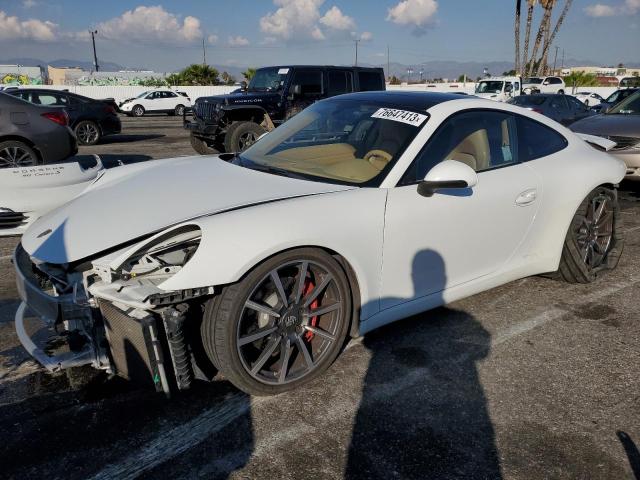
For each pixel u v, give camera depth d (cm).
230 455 221
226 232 233
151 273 238
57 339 284
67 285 249
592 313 361
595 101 3008
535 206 349
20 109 731
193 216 250
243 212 246
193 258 227
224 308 234
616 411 256
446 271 313
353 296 278
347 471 214
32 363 287
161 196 278
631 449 230
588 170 379
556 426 244
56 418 242
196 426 238
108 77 4822
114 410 248
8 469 212
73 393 261
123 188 299
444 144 313
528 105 1521
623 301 382
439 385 274
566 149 382
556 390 272
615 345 319
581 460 223
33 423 239
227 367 241
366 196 276
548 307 369
